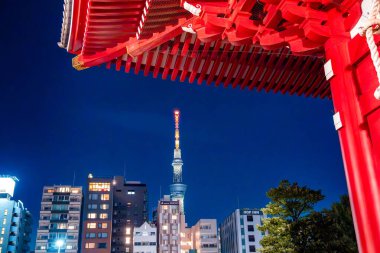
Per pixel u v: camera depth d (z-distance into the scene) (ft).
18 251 338.54
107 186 350.23
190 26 26.61
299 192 84.99
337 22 21.58
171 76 36.91
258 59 35.27
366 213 18.62
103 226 336.29
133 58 34.45
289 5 20.98
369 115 19.67
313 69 36.63
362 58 20.16
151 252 327.06
